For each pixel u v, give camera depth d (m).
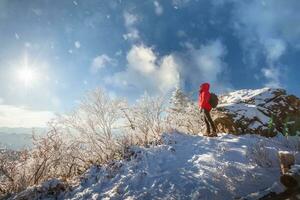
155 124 11.62
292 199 5.31
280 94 12.24
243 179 6.76
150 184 7.55
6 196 9.27
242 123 11.04
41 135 11.31
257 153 7.71
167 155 8.98
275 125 10.87
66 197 8.22
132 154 9.52
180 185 7.12
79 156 11.27
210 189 6.68
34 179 10.59
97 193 7.88
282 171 6.11
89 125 11.31
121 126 11.66
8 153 11.03
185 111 12.82
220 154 8.40
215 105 10.66
